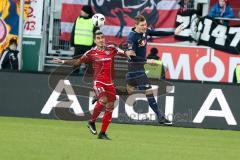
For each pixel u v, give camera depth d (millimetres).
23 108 52625
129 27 61281
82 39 58906
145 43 48344
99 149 35219
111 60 40750
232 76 60594
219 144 41625
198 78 60500
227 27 61094
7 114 52812
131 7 61250
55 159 30891
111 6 61250
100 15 57406
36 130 43719
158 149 36906
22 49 60000
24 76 52719
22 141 37125
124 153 34156
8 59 60406
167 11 61094
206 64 60594
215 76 60594
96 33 40875
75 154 32781
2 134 40219
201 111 51688
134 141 40375
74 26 59000
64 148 34938
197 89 51719
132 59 48406
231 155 35938
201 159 33625
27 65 60781
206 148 38906
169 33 61031
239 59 60688
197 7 61344
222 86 51719
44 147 34969
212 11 61344
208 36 61031
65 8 61344
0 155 31266
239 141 44219
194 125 51719
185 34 61156
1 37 60688
